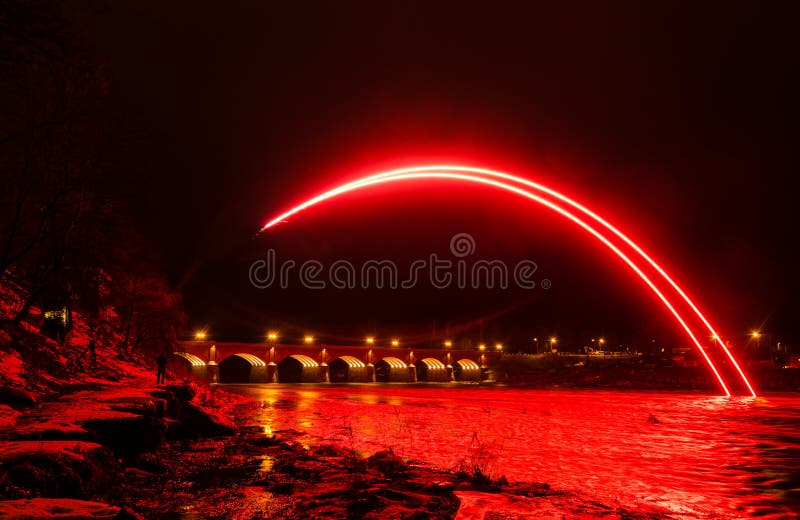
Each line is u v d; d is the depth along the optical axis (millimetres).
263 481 13625
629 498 15867
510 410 51812
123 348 39250
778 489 17906
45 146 21531
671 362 123562
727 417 47062
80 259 24766
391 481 14430
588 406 58719
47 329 27094
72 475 8391
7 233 23547
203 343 129250
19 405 13398
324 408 49750
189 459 16531
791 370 101125
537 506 11805
